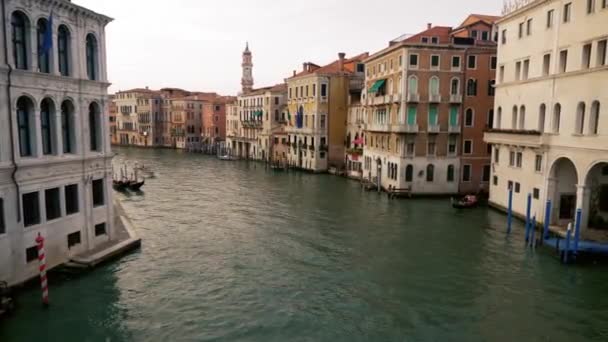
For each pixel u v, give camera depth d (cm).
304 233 2797
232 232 2808
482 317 1670
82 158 1964
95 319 1568
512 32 3212
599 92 2295
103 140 2119
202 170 6488
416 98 3944
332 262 2250
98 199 2164
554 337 1532
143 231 2795
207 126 10769
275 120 7650
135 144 11981
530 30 2959
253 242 2583
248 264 2198
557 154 2641
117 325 1542
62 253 1898
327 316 1664
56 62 1805
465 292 1891
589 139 2364
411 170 4044
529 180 2962
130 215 3300
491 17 4616
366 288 1925
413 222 3097
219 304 1742
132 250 2297
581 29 2433
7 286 1606
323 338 1509
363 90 5288
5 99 1576
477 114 4062
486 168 4144
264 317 1647
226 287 1906
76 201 1980
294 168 6544
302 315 1667
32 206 1745
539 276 2061
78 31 1919
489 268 2170
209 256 2306
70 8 1848
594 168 2398
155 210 3503
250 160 8169
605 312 1712
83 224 2025
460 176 4119
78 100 1934
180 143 10981
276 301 1781
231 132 9494
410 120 3997
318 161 6088
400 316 1673
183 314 1650
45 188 1780
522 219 3058
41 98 1730
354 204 3762
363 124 5075
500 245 2542
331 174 5981
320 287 1928
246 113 8656
